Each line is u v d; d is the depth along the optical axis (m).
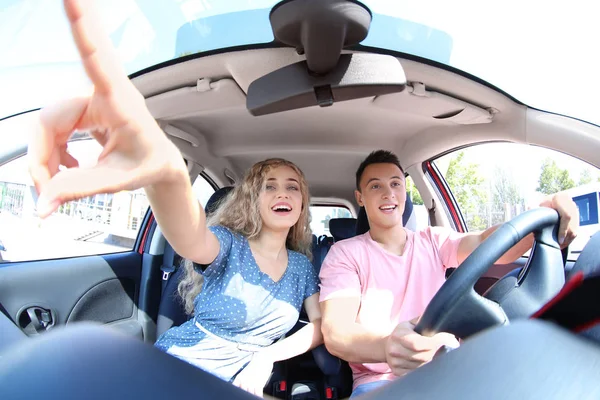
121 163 0.58
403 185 2.06
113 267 2.56
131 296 2.71
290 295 1.84
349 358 1.49
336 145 2.94
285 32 1.14
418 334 0.91
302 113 2.46
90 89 0.55
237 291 1.73
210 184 3.50
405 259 1.86
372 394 0.45
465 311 0.86
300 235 2.19
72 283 2.24
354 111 2.39
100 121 0.56
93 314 2.39
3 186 1.71
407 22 1.66
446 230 2.04
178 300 2.71
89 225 2.58
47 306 2.07
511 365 0.50
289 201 1.90
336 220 3.21
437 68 1.81
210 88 1.94
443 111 2.17
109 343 0.48
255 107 1.36
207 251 1.61
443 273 1.90
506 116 2.01
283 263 1.95
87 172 0.52
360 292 1.80
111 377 0.41
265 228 1.93
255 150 3.03
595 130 1.75
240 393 0.41
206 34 1.70
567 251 1.24
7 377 0.41
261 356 1.58
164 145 0.63
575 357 0.53
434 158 2.94
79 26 0.49
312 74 1.29
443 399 0.44
